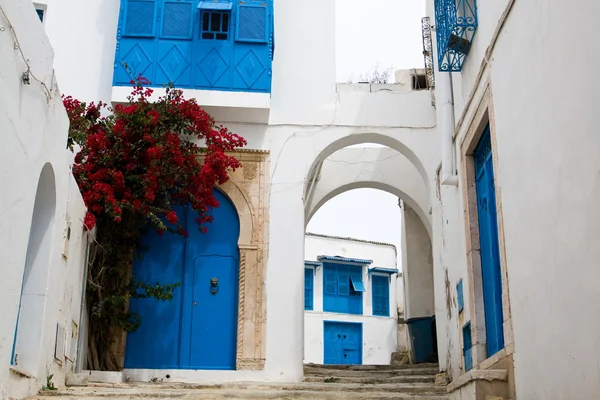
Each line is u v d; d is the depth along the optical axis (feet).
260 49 37.60
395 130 38.70
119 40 37.04
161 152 32.83
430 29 40.75
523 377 20.57
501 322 25.03
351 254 78.18
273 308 35.50
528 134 20.48
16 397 20.18
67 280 26.78
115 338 34.63
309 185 42.04
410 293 50.01
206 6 36.94
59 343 25.39
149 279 36.04
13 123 18.45
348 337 74.49
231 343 35.58
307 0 40.50
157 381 33.32
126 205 32.40
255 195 37.09
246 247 36.24
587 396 16.19
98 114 34.32
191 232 36.83
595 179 15.69
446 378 32.19
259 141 37.93
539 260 19.47
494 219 26.14
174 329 35.63
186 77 36.78
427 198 45.19
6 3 17.46
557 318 18.07
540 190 19.42
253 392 23.58
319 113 38.60
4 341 18.61
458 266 31.22
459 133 30.35
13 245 19.02
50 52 22.20
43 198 23.93
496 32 23.63
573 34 16.92
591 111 15.90
